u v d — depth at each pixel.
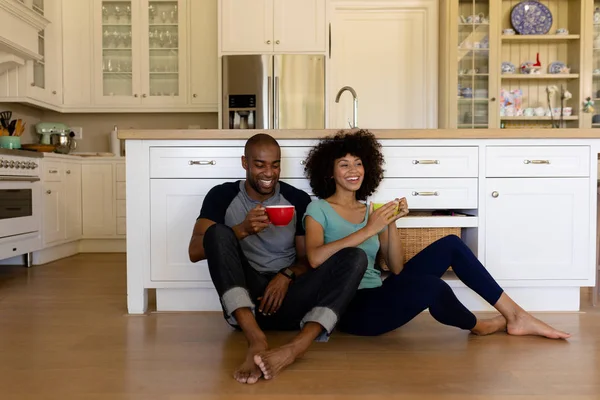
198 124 5.38
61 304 2.72
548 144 2.51
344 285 1.74
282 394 1.51
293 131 2.45
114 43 5.11
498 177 2.52
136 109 5.11
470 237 2.62
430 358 1.82
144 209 2.49
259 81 4.64
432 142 2.51
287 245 2.16
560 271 2.53
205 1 5.09
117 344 2.00
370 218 1.90
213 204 2.18
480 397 1.48
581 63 5.02
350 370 1.70
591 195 2.53
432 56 5.24
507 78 5.18
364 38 5.32
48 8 4.80
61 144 4.88
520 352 1.88
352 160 2.10
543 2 5.28
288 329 2.12
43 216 4.14
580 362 1.78
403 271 2.12
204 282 2.51
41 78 4.74
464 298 2.55
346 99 5.36
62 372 1.69
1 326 2.28
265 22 4.71
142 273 2.50
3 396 1.49
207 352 1.90
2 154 3.58
